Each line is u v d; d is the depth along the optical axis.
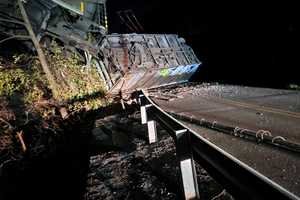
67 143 8.80
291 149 4.63
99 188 4.14
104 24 14.35
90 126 10.77
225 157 2.19
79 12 11.65
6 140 7.74
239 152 4.85
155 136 6.02
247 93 12.72
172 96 14.16
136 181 4.19
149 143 5.98
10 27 11.12
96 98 13.24
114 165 5.02
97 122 9.78
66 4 11.01
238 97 11.62
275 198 1.56
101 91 14.04
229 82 20.44
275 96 10.95
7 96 9.45
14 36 10.00
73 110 11.34
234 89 14.68
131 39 15.88
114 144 6.64
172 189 3.70
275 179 3.63
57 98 11.01
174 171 4.28
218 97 12.35
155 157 5.08
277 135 5.54
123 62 14.54
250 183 1.85
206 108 9.70
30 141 8.32
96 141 7.33
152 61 15.88
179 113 9.16
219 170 2.34
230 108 9.20
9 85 9.73
